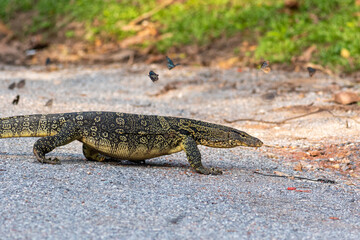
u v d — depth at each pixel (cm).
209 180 830
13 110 1346
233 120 1424
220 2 2780
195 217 634
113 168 842
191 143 871
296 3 2527
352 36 2161
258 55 2222
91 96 1752
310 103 1561
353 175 970
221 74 2103
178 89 1920
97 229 569
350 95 1526
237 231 595
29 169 780
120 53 2569
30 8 3250
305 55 2142
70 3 3183
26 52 2791
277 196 772
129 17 2856
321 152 1111
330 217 687
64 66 2503
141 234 563
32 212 606
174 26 2670
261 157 1059
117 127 855
